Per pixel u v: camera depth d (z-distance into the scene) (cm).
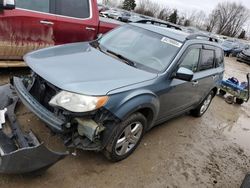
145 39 447
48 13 527
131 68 385
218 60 599
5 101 363
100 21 613
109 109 316
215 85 601
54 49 400
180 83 428
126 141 367
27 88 357
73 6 561
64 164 349
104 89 317
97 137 326
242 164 485
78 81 319
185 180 392
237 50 2605
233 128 645
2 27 476
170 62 409
